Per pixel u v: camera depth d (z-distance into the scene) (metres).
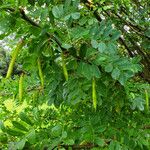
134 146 0.37
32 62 0.35
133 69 0.38
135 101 0.42
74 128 0.43
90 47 0.35
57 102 0.41
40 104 0.53
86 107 0.47
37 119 0.35
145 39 0.62
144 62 0.70
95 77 0.36
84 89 0.38
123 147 0.36
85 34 0.33
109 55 0.35
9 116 0.52
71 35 0.34
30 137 0.30
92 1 0.54
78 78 0.37
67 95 0.41
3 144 0.31
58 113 0.54
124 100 0.43
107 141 0.36
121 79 0.35
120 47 0.72
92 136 0.34
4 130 0.30
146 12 0.73
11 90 0.59
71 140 0.31
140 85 0.44
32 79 0.51
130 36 0.67
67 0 0.34
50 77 0.38
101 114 0.43
